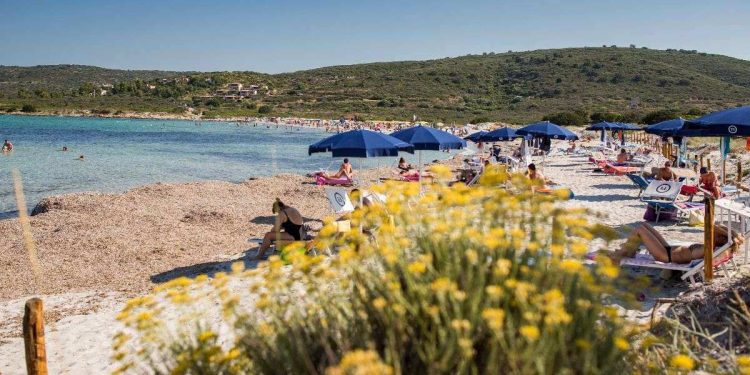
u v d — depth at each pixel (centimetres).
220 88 13725
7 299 770
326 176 1917
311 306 267
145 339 284
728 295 479
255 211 1407
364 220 310
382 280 244
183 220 1283
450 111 10619
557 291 211
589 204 1334
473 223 274
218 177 2316
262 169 2648
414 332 230
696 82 11175
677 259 627
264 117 10438
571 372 210
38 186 1977
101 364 534
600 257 262
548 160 2764
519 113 10056
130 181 2148
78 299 754
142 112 11138
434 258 253
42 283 837
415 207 283
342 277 264
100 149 3653
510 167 2114
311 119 9800
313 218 1317
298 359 239
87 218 1267
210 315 575
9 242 1068
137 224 1223
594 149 3316
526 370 197
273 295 270
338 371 171
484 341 222
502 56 15788
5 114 10531
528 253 258
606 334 243
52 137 4791
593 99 10619
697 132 852
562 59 13400
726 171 1948
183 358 262
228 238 1123
